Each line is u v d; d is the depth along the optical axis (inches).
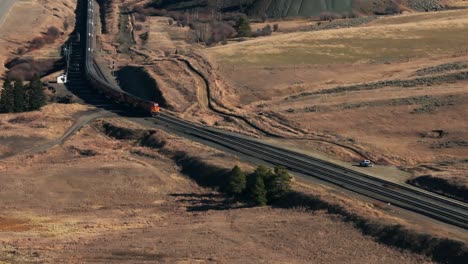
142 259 6171.3
